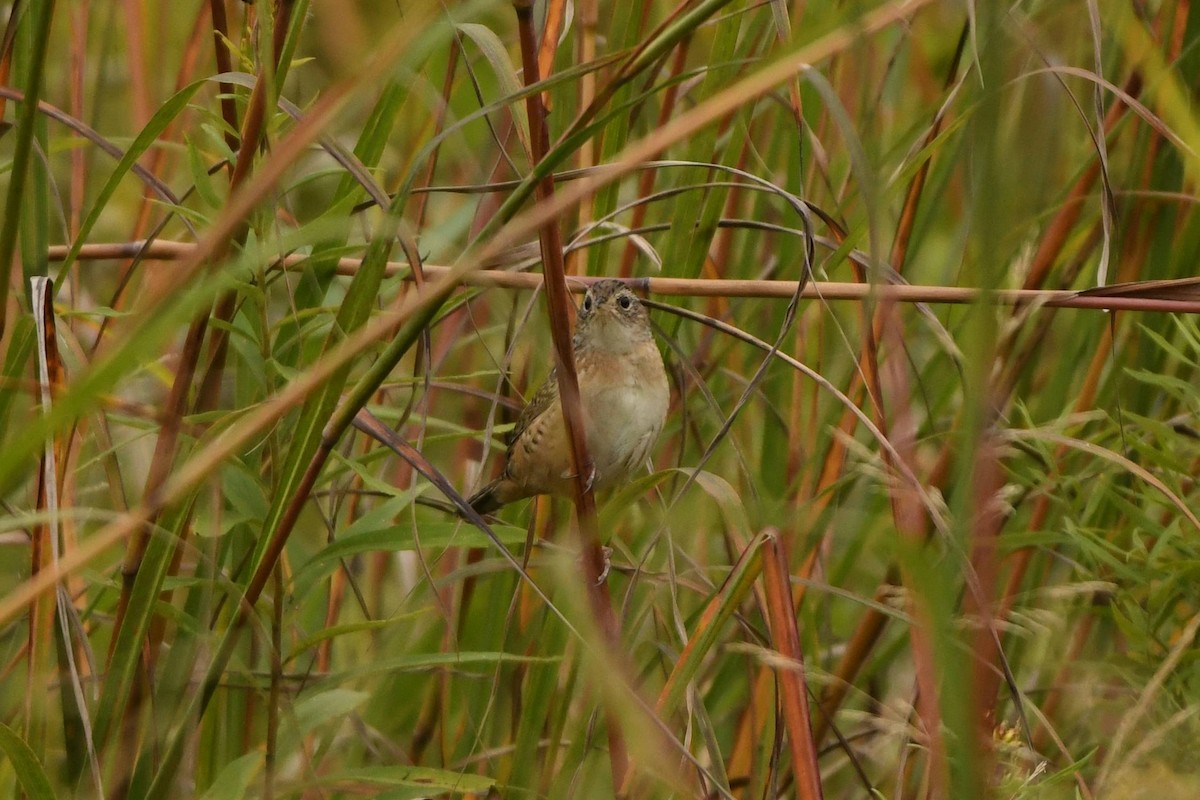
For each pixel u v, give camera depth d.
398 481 9.05
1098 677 6.93
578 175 6.07
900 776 6.50
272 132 5.89
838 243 7.42
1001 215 3.76
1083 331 8.48
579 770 6.85
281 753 6.03
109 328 7.83
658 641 7.15
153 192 8.68
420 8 4.62
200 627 6.07
